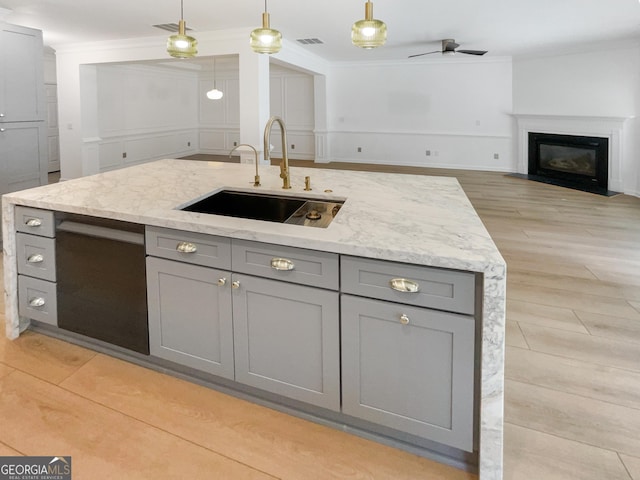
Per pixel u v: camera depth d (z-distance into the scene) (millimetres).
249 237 1753
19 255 2402
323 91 9867
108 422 1850
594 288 3301
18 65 4547
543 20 5305
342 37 6410
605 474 1580
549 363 2303
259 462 1653
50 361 2285
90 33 6039
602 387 2098
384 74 9500
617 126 6902
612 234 4730
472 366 1502
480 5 4617
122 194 2324
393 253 1508
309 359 1771
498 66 8617
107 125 8742
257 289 1812
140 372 2215
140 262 2064
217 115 11531
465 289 1460
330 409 1771
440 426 1589
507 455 1671
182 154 11234
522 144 8617
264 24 2264
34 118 4758
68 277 2275
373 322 1622
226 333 1928
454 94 9078
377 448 1734
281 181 2662
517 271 3670
